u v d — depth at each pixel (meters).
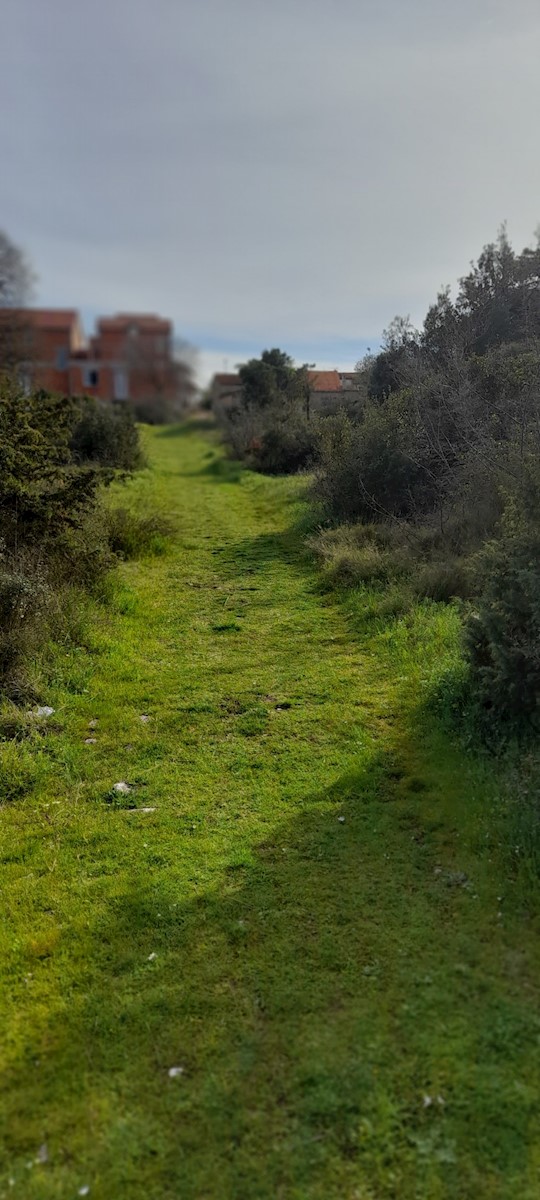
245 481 14.32
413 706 4.14
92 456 14.07
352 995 2.22
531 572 3.25
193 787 3.55
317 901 2.65
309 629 5.82
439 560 6.42
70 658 5.05
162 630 5.91
